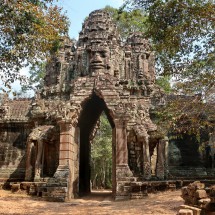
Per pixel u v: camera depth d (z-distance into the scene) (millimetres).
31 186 18188
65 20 13867
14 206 12711
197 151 23094
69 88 22922
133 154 19844
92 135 25375
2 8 12266
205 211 8938
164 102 22062
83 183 21500
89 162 23406
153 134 19219
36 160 19625
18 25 13039
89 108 20344
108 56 20422
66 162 16750
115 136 17250
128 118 17141
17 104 27781
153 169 20609
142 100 22750
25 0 12227
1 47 13391
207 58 13633
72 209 12125
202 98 13734
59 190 15891
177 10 12727
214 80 13422
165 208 10984
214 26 12586
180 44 13227
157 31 13305
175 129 15047
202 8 12047
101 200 16328
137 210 11133
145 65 24859
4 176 24516
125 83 23156
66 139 17031
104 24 21250
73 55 24391
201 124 14602
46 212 11172
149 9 13062
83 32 24250
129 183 15781
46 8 13328
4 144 25969
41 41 13016
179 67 13922
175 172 22141
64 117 17156
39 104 22609
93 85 18188
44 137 19984
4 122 26266
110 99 17719
